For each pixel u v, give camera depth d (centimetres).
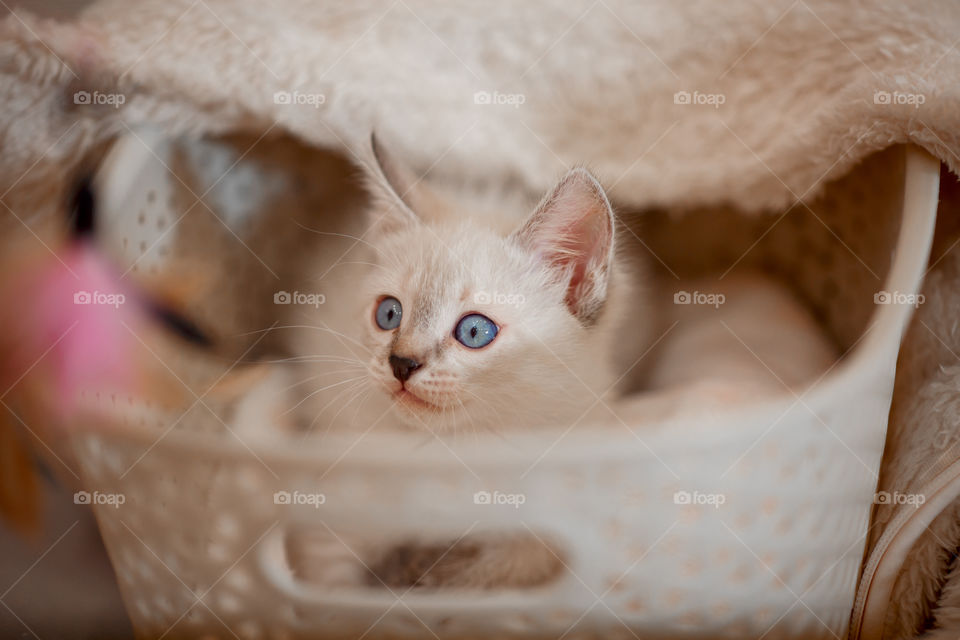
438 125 46
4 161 43
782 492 40
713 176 47
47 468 44
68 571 45
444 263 44
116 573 42
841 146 44
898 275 42
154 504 40
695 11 46
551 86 47
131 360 43
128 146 45
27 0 47
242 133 47
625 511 39
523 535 41
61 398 42
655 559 40
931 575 43
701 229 50
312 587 40
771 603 41
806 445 40
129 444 40
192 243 47
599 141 47
